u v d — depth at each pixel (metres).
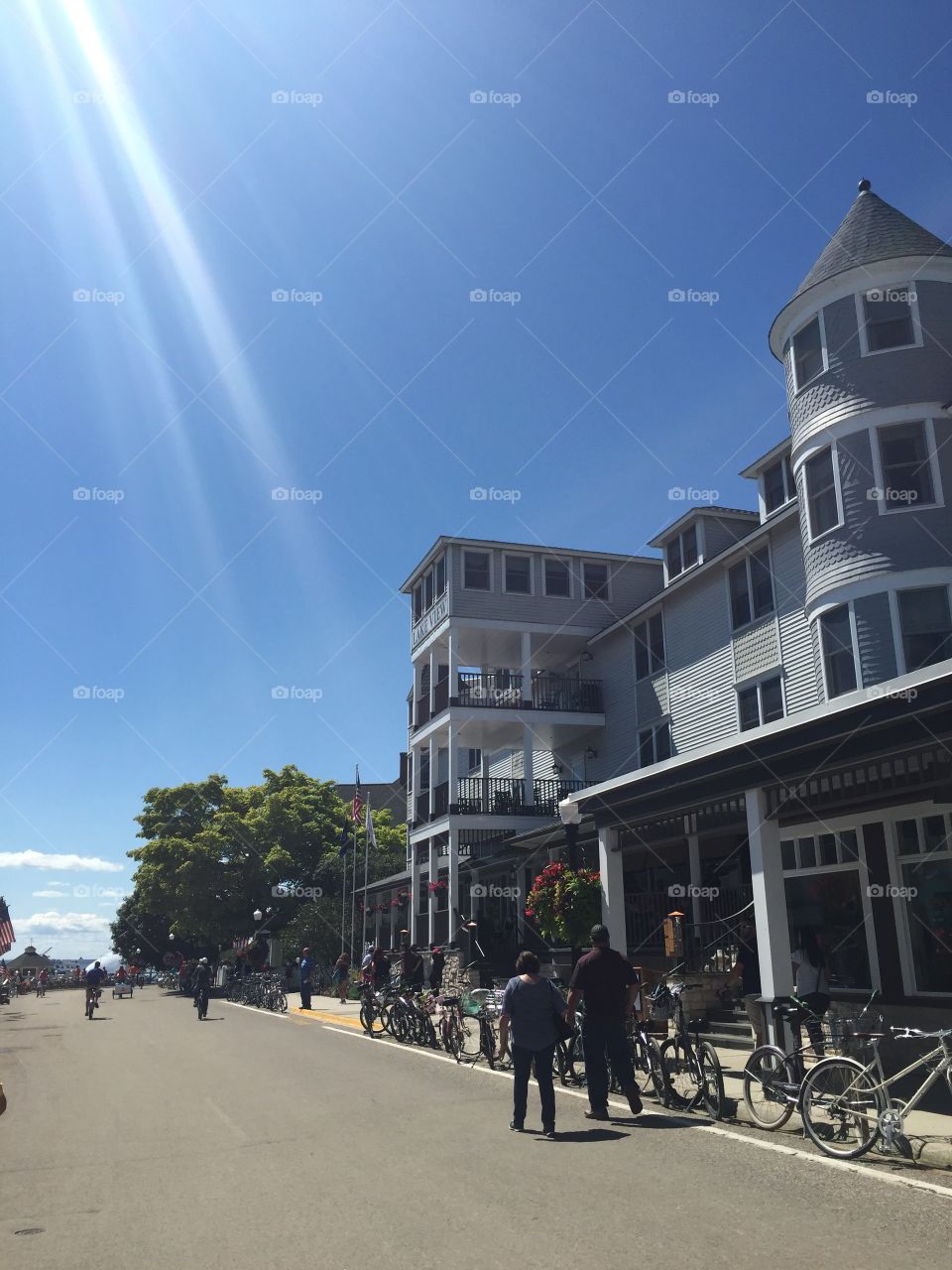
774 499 23.59
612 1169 8.16
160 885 52.66
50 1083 14.76
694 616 26.80
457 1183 7.78
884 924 15.15
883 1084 8.53
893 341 18.44
